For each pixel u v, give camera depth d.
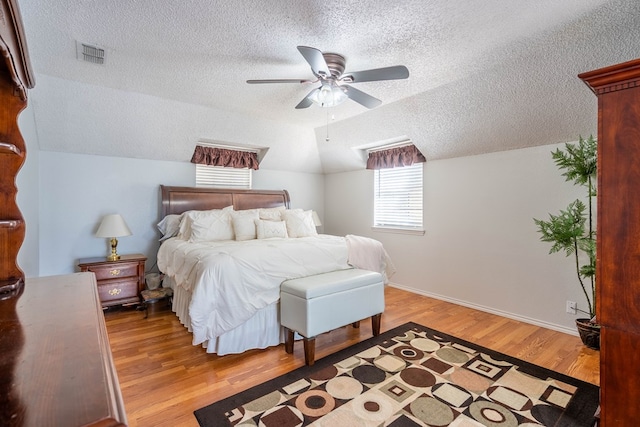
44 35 2.04
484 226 3.48
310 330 2.28
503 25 1.94
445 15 1.83
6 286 1.08
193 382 2.03
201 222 3.46
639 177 1.12
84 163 3.50
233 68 2.54
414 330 2.92
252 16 1.83
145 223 3.89
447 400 1.86
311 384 2.02
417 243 4.16
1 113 1.11
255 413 1.73
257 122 4.02
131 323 3.02
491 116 3.00
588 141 2.53
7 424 0.38
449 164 3.79
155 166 3.97
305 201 5.46
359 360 2.34
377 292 2.79
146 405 1.79
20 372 0.52
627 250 1.14
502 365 2.27
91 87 2.91
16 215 1.16
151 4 1.73
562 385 2.01
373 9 1.77
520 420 1.69
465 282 3.64
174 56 2.34
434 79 2.75
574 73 2.33
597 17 1.86
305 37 2.07
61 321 0.77
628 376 1.14
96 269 3.15
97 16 1.83
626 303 1.15
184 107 3.46
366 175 4.91
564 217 2.65
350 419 1.69
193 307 2.21
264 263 2.51
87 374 0.52
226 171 4.60
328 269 2.88
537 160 3.07
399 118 3.61
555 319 2.96
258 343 2.49
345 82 2.32
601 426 1.20
